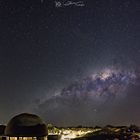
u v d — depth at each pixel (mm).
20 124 28484
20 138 28031
